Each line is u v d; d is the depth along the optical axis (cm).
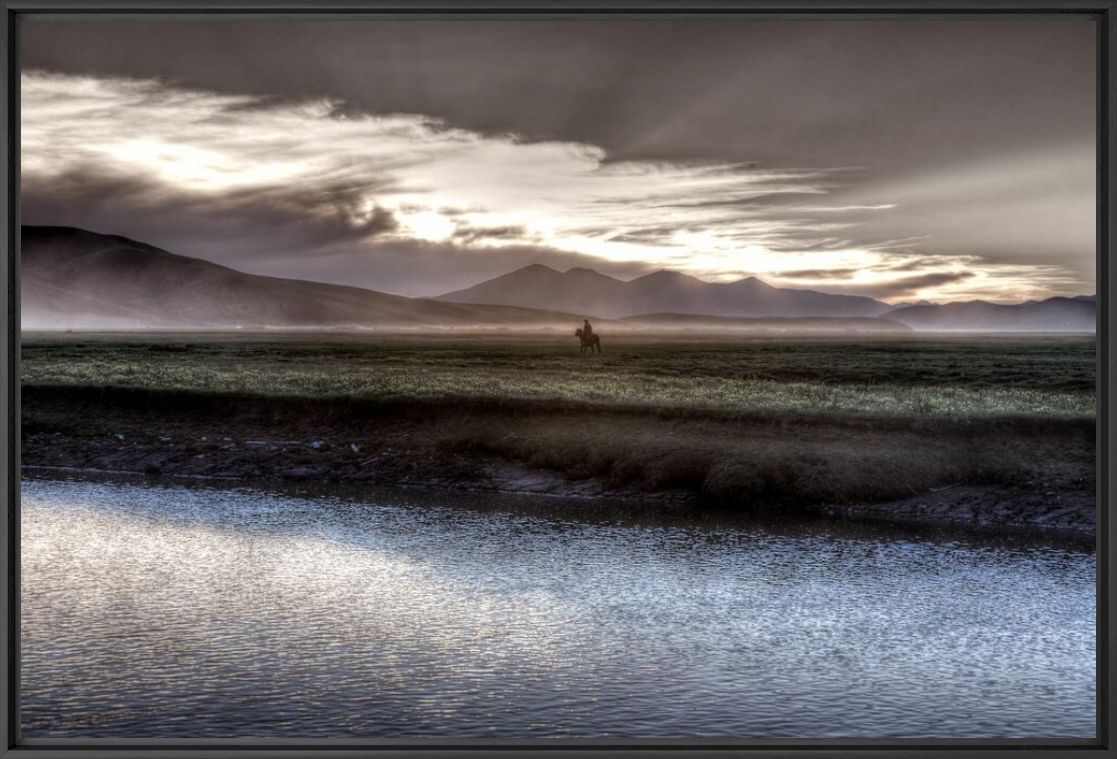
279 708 1068
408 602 1488
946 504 2178
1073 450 2452
